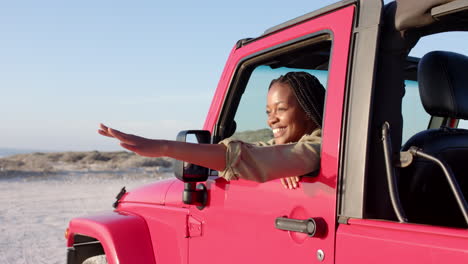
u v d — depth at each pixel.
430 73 2.26
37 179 28.58
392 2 2.03
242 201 2.42
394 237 1.75
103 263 3.54
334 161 2.00
